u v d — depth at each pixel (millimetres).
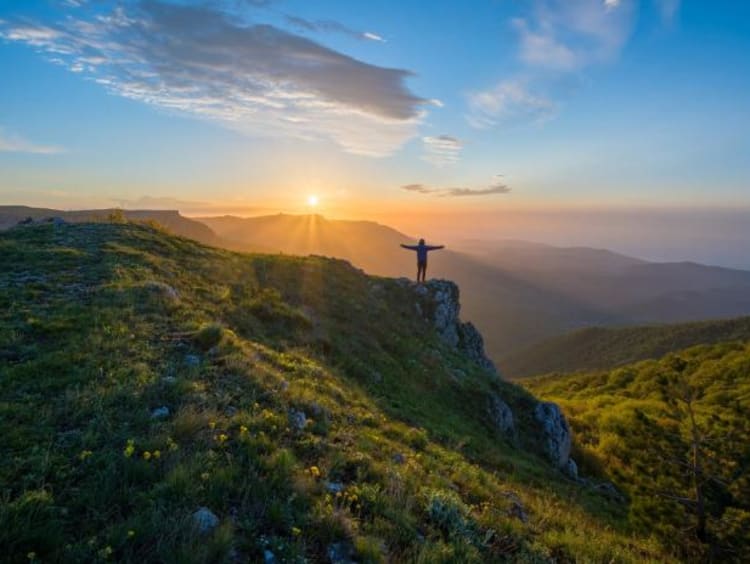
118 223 26422
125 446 5805
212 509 4977
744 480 13820
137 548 4215
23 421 6102
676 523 14141
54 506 4508
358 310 24922
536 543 7230
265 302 17969
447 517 6613
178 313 12609
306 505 5543
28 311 10633
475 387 24016
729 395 37000
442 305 35156
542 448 24281
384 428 10609
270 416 7586
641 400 45719
